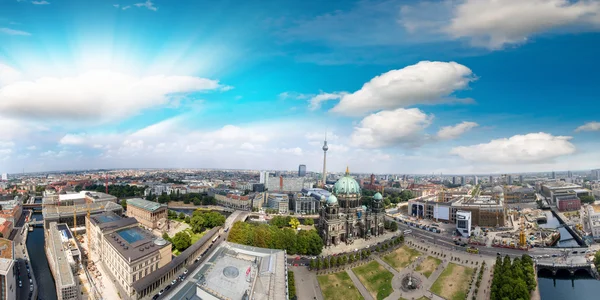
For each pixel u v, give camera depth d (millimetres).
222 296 152875
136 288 190500
